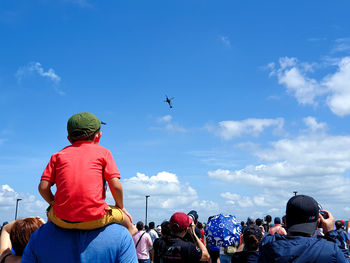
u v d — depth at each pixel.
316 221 2.29
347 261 2.17
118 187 2.18
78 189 2.04
